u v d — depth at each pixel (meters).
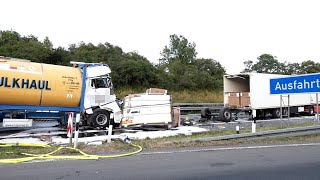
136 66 41.97
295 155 9.34
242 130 14.93
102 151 10.46
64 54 41.38
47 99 14.36
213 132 15.04
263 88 22.47
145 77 42.28
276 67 68.06
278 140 12.27
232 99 22.69
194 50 63.75
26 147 11.50
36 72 14.17
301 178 6.82
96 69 16.14
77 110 15.11
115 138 12.61
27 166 8.24
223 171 7.46
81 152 10.19
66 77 14.77
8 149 10.97
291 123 17.91
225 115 20.75
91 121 15.82
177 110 17.34
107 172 7.49
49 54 39.66
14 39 45.59
